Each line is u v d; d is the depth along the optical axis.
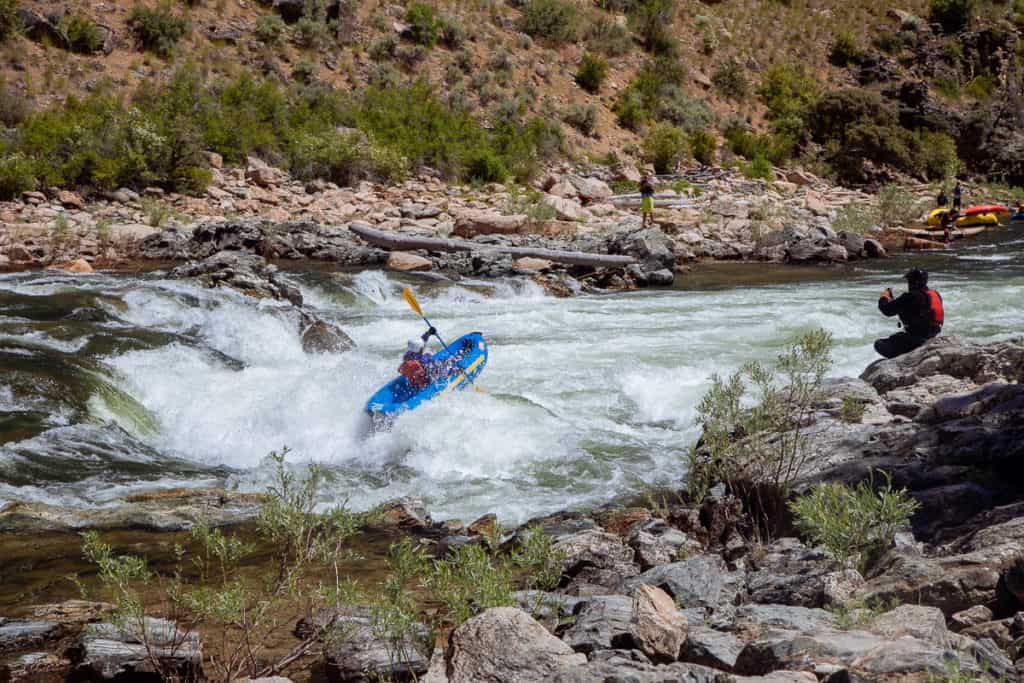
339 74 35.22
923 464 6.34
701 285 19.02
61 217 20.14
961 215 30.94
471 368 10.64
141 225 21.03
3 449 8.11
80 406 9.20
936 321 10.14
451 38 39.50
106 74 30.11
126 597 4.41
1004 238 28.00
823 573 4.91
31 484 7.55
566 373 11.22
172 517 6.93
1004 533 4.87
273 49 34.62
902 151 42.97
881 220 30.44
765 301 16.14
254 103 30.77
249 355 11.93
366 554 6.32
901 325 10.41
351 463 8.62
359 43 37.03
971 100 48.59
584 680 3.48
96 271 17.42
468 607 4.48
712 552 6.12
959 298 15.48
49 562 6.04
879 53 50.12
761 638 3.79
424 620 5.06
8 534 6.52
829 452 6.93
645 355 11.97
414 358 9.98
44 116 26.08
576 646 4.27
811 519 5.30
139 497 7.32
